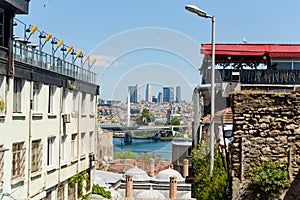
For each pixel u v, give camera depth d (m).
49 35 14.90
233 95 7.62
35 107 14.47
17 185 12.91
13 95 12.96
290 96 7.49
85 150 16.55
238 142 7.57
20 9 12.69
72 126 16.41
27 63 13.40
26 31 14.27
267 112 7.52
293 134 7.46
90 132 15.59
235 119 7.59
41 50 14.59
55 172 15.65
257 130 7.54
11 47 12.36
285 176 7.36
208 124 10.94
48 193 15.31
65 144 16.52
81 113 15.55
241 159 7.52
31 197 13.74
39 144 14.52
